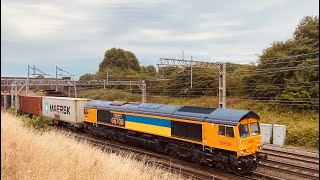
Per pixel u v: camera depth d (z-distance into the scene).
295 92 33.12
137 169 10.44
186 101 49.59
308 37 35.88
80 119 29.53
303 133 24.34
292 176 15.32
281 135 24.61
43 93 53.69
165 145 20.36
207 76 49.31
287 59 34.53
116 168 9.88
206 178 15.05
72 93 59.94
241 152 15.48
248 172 16.19
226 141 15.93
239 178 15.15
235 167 15.96
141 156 19.72
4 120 18.05
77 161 10.57
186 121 18.08
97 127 26.58
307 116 30.91
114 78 68.56
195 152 17.59
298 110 32.66
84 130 30.05
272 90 35.94
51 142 12.88
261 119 32.50
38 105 36.91
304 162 17.98
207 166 17.48
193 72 51.00
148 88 60.59
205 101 46.72
